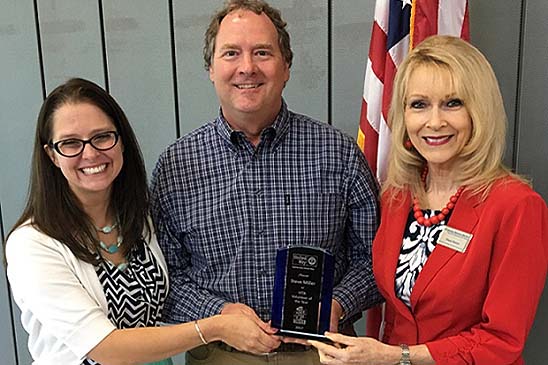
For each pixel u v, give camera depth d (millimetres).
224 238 1635
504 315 1334
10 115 2414
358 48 2184
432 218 1467
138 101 2330
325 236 1634
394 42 1818
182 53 2266
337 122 2258
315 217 1622
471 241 1381
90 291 1467
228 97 1570
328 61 2211
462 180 1427
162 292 1625
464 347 1358
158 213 1701
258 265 1623
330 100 2246
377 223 1666
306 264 1452
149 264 1601
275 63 1562
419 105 1421
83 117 1413
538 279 1347
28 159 2451
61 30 2305
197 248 1676
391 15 1818
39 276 1405
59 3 2279
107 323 1434
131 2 2242
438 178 1487
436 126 1382
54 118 1410
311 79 2236
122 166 1533
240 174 1624
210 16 2217
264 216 1621
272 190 1621
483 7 2092
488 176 1401
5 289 2586
